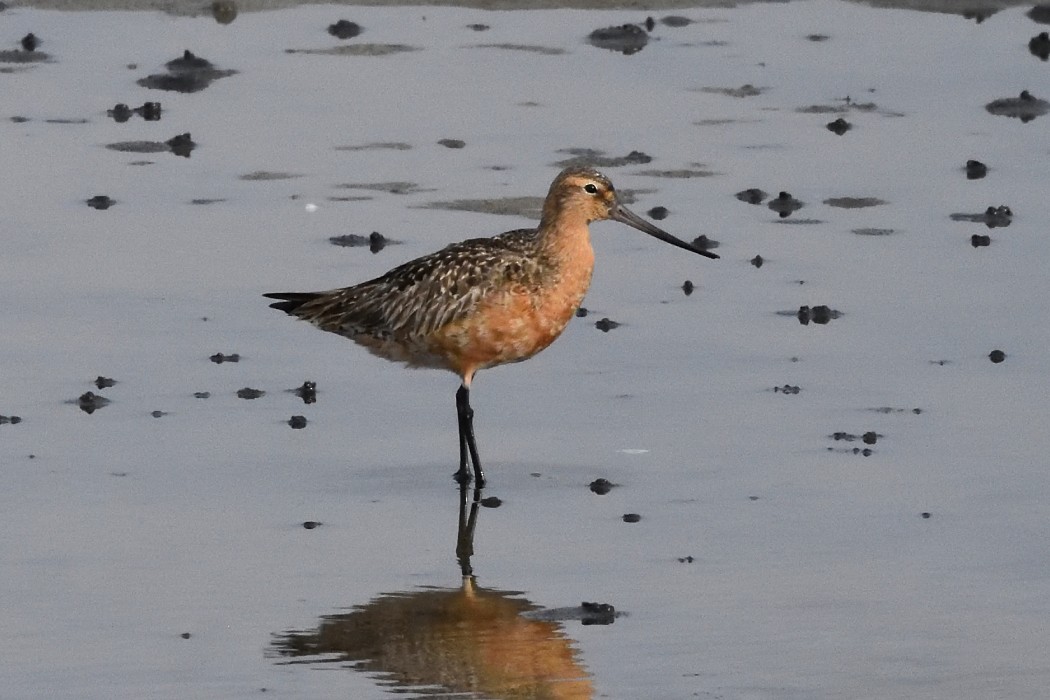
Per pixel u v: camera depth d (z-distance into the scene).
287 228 19.11
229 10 25.75
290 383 15.98
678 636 11.66
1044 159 21.27
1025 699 10.86
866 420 15.08
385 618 11.88
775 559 12.75
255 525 13.32
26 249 18.48
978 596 12.17
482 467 14.48
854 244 18.98
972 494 13.72
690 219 19.58
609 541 13.12
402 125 22.08
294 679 11.05
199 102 22.81
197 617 11.87
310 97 22.97
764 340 16.77
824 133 22.08
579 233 14.88
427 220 19.30
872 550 12.86
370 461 14.54
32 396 15.46
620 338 16.88
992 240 19.00
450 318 14.59
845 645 11.52
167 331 16.84
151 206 19.67
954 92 23.34
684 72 23.97
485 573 12.61
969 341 16.62
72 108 22.47
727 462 14.41
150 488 13.88
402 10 26.00
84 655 11.30
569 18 25.83
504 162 20.91
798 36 25.34
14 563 12.55
